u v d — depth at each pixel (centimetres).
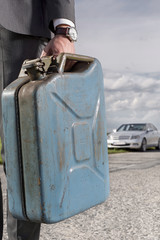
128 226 218
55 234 203
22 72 102
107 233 204
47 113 90
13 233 130
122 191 329
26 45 131
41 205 89
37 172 89
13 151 94
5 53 129
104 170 111
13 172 94
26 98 90
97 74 111
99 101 110
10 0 123
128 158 797
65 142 95
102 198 110
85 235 201
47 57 99
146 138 1259
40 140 89
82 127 101
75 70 110
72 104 98
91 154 105
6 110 95
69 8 119
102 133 111
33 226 129
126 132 1245
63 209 94
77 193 99
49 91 91
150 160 728
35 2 130
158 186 356
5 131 96
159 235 200
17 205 94
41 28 133
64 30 116
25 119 90
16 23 125
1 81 131
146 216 240
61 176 93
